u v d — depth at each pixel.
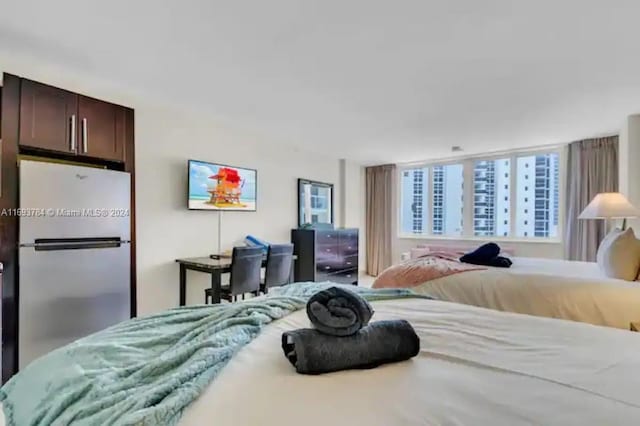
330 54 2.33
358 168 6.70
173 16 1.90
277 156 5.02
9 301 2.46
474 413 0.80
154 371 1.02
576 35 2.06
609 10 1.81
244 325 1.33
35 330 2.55
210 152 4.10
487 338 1.24
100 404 0.88
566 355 1.09
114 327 1.45
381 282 3.17
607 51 2.25
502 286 2.69
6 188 2.49
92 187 2.85
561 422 0.77
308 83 2.80
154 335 1.31
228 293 3.53
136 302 3.39
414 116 3.67
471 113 3.54
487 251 3.27
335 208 6.20
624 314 2.27
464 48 2.23
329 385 0.92
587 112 3.50
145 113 3.52
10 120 2.53
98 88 2.91
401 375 0.98
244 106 3.38
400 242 6.59
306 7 1.81
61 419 0.89
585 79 2.69
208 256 4.07
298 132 4.37
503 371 1.00
